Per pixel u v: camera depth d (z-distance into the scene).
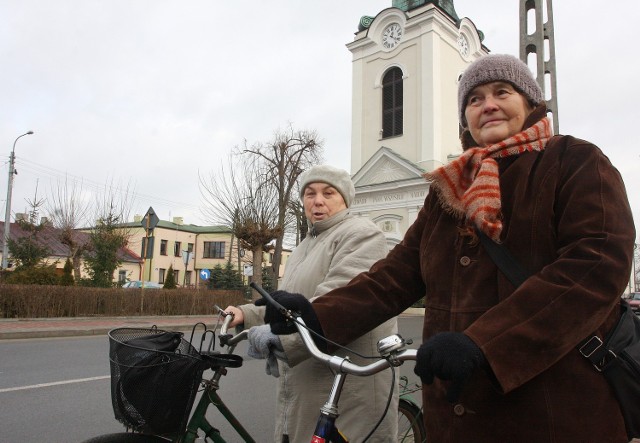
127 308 16.12
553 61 6.61
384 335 2.37
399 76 24.61
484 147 1.68
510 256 1.41
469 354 1.16
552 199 1.40
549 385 1.28
